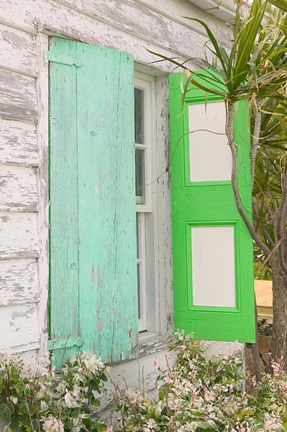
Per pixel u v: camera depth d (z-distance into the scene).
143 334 4.44
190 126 4.43
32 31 3.37
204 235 4.39
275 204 5.14
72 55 3.57
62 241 3.47
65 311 3.48
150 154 4.53
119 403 3.63
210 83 4.02
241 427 3.38
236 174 4.29
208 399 3.47
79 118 3.59
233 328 4.29
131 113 3.88
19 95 3.28
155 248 4.51
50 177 3.42
